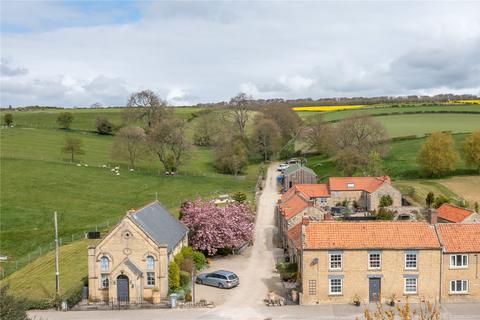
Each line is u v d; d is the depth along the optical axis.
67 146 142.75
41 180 122.31
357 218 88.50
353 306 53.78
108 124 183.50
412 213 90.81
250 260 71.56
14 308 36.91
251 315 51.44
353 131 137.75
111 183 124.94
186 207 78.50
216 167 149.00
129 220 56.00
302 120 197.75
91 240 83.62
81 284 61.19
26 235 88.81
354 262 54.62
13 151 148.00
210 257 73.62
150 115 170.62
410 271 54.72
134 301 54.91
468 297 54.81
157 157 151.75
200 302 54.59
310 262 54.66
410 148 145.00
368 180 101.94
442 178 123.19
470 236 55.72
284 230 76.19
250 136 174.12
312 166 144.88
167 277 56.84
